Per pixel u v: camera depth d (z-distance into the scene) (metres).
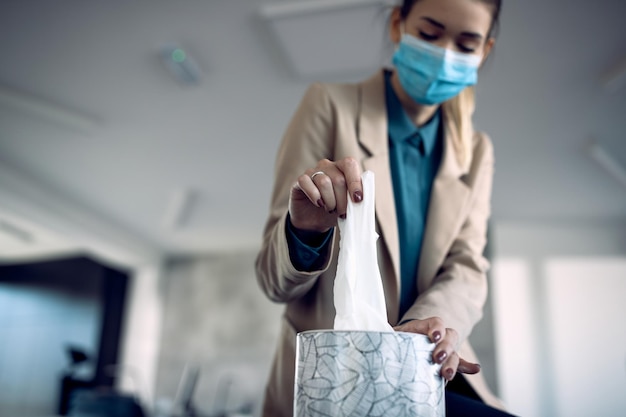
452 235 0.88
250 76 3.49
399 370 0.46
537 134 4.11
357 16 2.87
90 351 6.50
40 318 6.94
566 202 5.29
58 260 7.04
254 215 5.75
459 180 0.94
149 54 3.33
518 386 5.46
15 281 7.25
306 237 0.65
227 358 6.47
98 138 4.30
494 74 3.39
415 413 0.46
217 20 3.01
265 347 6.39
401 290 0.86
